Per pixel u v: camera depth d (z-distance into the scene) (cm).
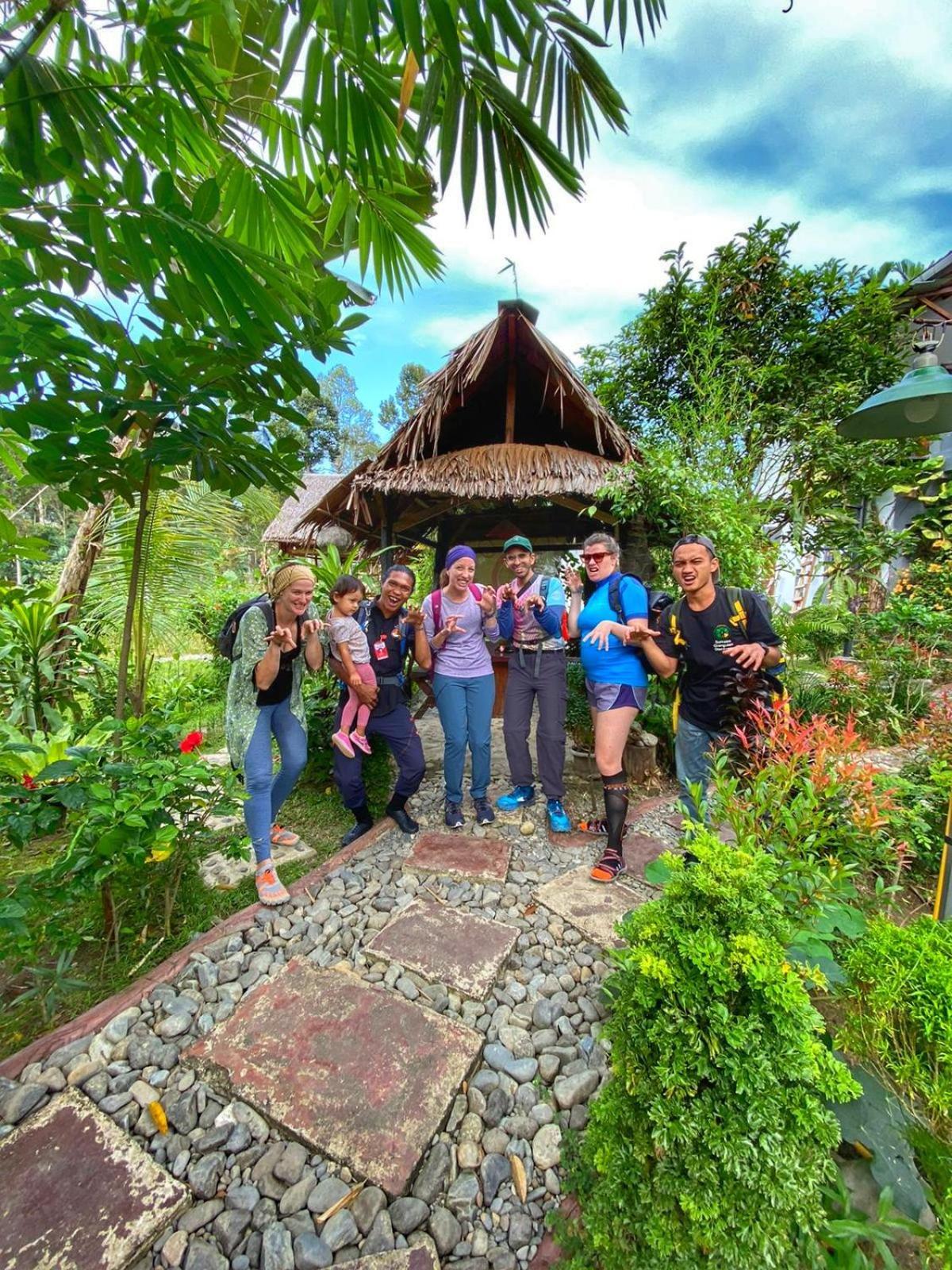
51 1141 129
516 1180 126
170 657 748
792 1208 91
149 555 390
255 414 200
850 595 558
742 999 106
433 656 300
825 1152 96
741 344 579
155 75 159
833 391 526
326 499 482
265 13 219
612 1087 114
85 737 315
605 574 266
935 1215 98
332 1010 168
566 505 484
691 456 495
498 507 611
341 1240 112
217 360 170
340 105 186
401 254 281
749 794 165
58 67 139
